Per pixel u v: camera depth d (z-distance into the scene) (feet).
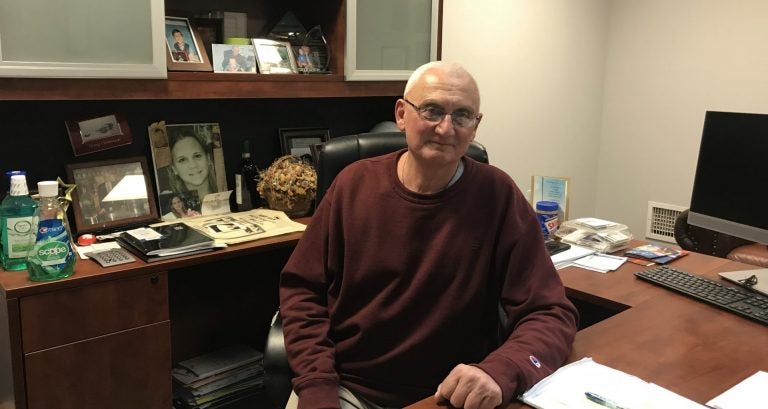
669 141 11.79
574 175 12.59
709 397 3.48
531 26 11.13
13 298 5.28
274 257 8.67
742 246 8.91
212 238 6.57
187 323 8.04
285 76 7.40
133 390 6.11
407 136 4.57
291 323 4.71
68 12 5.83
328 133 8.88
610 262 6.11
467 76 4.53
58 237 5.53
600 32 12.30
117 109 7.16
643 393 3.50
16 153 6.61
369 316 4.60
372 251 4.65
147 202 7.20
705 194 5.74
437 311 4.51
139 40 6.29
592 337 4.30
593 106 12.57
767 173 5.16
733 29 10.69
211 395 7.64
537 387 3.59
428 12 8.69
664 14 11.57
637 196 12.42
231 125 8.06
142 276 5.98
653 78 11.88
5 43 5.53
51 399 5.62
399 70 8.46
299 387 4.31
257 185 7.92
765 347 4.16
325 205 4.98
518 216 4.63
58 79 5.87
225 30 7.68
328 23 8.06
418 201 4.62
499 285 4.64
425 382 4.58
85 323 5.71
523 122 11.46
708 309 4.87
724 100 10.96
